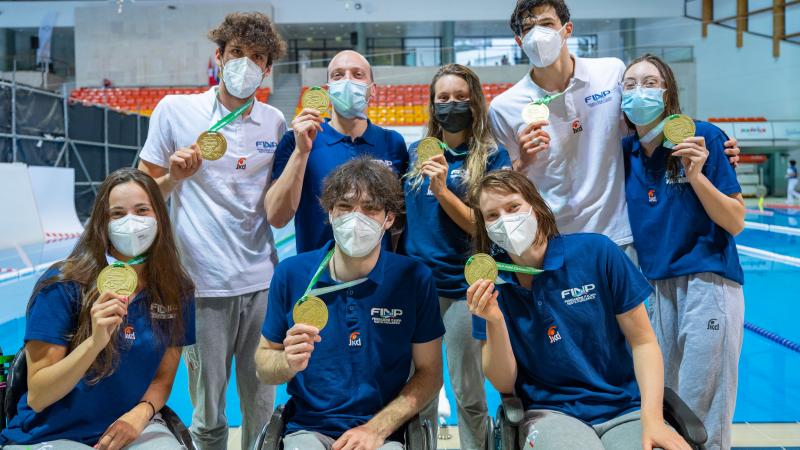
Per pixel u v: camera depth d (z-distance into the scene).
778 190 20.98
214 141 2.60
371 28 22.09
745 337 5.52
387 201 2.14
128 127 13.93
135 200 2.17
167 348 2.31
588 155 2.94
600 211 2.91
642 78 2.63
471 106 2.81
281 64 22.03
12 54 22.28
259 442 2.04
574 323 2.23
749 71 19.50
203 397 2.84
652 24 21.39
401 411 2.14
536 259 2.28
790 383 4.30
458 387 2.87
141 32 20.77
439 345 2.30
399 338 2.24
